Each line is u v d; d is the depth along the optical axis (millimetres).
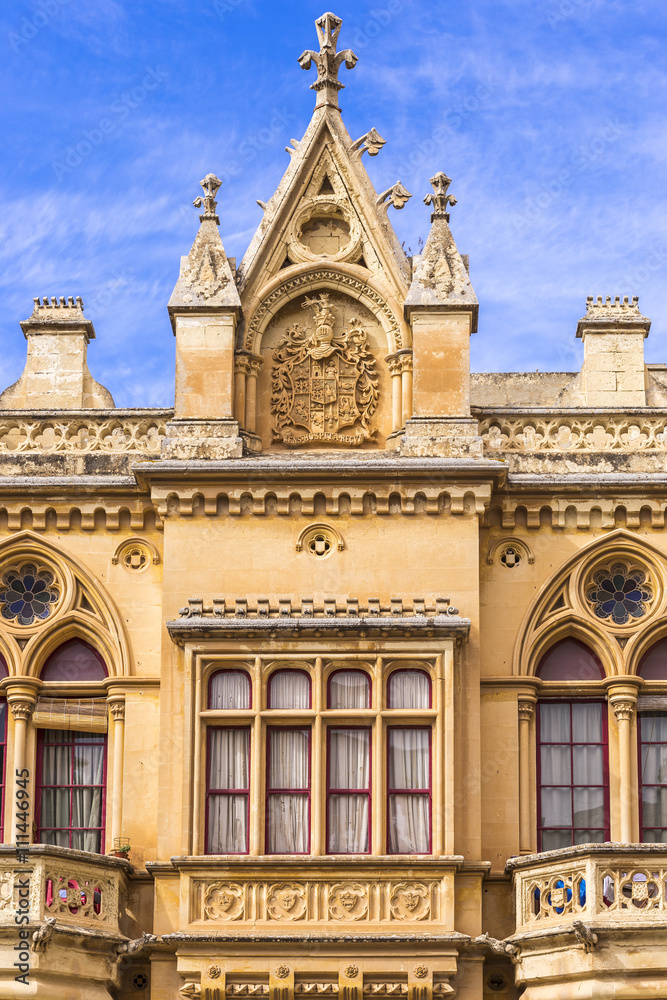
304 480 31281
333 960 28641
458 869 29172
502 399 37344
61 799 31250
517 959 28531
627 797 30469
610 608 31688
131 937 29562
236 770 29969
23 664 31375
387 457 31578
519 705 30906
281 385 32875
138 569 31891
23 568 32125
